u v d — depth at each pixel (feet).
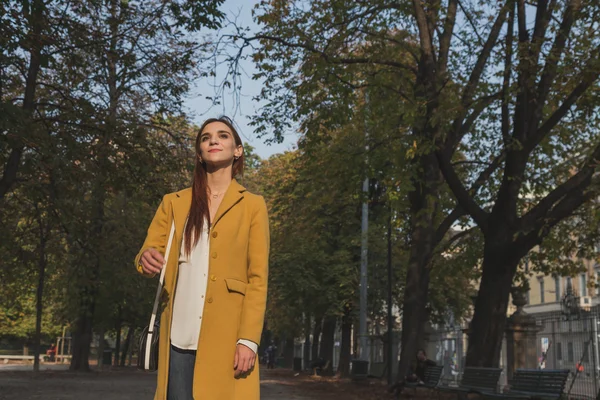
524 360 66.49
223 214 9.36
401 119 58.90
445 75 53.57
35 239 66.13
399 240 98.27
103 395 56.54
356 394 66.23
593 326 55.98
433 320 125.29
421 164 60.90
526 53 48.19
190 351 9.08
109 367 134.31
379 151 65.92
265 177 134.10
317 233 112.78
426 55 54.85
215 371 8.95
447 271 77.15
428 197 55.57
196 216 9.39
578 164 73.15
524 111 52.80
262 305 9.25
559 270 78.18
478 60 58.34
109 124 53.57
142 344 9.28
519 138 52.90
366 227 102.01
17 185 58.39
